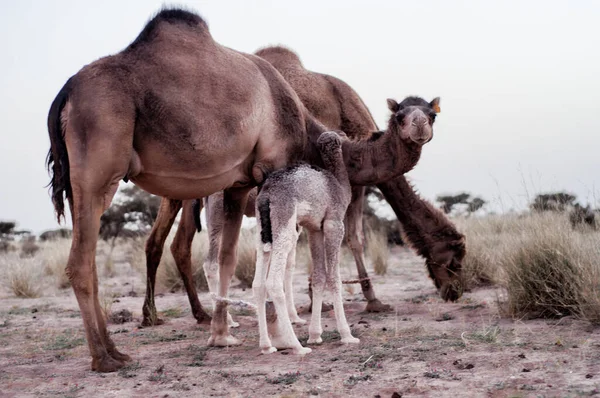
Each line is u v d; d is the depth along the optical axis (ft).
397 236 72.13
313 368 18.28
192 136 20.18
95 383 17.87
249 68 22.43
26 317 32.76
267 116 22.44
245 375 17.90
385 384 15.99
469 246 36.73
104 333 20.65
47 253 62.18
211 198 28.91
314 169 21.77
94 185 19.25
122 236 89.04
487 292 33.22
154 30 20.86
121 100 19.43
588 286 22.94
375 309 30.01
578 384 14.87
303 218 21.12
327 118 30.76
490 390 14.93
